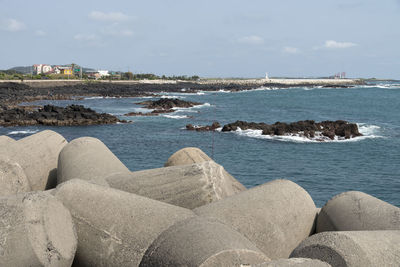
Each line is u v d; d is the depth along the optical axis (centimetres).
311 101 8606
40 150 877
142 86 13438
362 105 7538
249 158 2530
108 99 8306
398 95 11275
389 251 377
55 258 406
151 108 6284
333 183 1903
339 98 9750
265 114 5741
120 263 416
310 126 3697
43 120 4225
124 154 2619
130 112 5603
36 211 413
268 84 19075
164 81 16088
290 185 543
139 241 416
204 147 2942
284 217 491
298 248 395
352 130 3562
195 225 406
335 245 369
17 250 387
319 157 2591
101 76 17275
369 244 375
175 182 562
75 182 486
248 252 359
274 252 470
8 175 628
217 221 428
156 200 501
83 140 848
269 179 1978
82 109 4866
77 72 17038
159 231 416
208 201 536
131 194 482
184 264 349
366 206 516
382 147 2998
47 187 856
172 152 2702
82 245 448
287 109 6594
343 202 539
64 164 795
